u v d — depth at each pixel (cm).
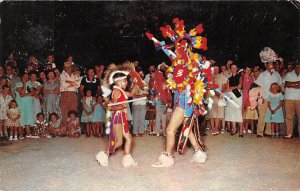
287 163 596
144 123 885
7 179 501
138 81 586
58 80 907
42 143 779
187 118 578
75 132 862
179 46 571
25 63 1335
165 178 506
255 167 568
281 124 909
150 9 1505
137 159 623
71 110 873
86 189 457
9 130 872
